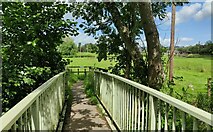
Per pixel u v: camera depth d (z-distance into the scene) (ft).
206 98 10.59
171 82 12.61
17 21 12.08
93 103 21.53
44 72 14.37
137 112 9.75
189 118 7.53
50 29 14.82
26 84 12.74
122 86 12.42
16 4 11.75
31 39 13.05
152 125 7.92
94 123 15.11
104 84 19.34
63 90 20.27
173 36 18.70
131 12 16.34
